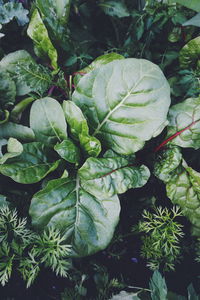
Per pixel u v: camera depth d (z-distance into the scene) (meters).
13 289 0.75
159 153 0.70
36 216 0.64
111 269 0.77
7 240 0.67
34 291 0.75
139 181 0.64
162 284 0.58
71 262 0.72
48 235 0.66
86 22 0.87
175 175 0.69
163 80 0.61
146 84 0.62
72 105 0.63
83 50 0.84
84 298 0.72
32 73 0.69
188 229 0.78
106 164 0.63
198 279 0.77
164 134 0.69
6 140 0.68
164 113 0.61
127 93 0.63
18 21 0.74
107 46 0.87
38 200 0.64
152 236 0.68
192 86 0.74
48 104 0.66
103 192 0.63
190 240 0.76
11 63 0.72
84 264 0.75
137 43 0.81
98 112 0.66
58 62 0.76
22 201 0.72
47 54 0.72
